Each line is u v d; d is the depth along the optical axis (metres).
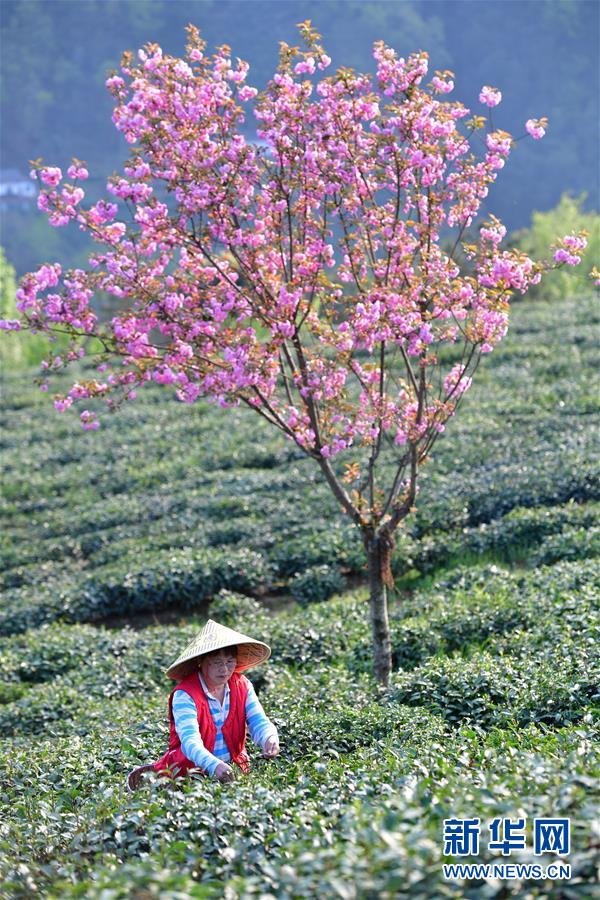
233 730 12.02
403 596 30.03
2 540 42.06
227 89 16.88
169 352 17.44
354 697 17.73
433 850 7.84
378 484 37.91
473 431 44.12
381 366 17.81
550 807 8.53
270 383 17.77
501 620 22.31
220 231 16.75
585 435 39.81
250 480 43.19
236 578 32.88
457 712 16.58
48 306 16.91
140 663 24.98
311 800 10.55
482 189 17.44
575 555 27.52
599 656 16.98
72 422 64.75
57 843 10.69
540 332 69.06
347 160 17.12
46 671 26.88
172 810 10.40
